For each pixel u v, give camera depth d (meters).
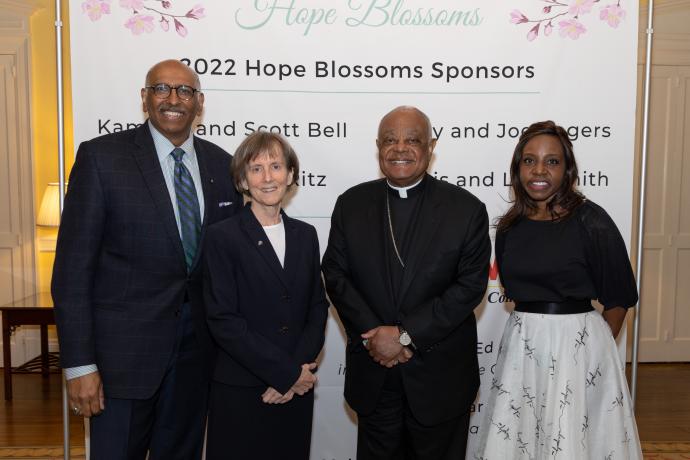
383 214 2.09
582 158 2.75
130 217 1.94
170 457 2.10
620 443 2.01
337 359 2.84
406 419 2.07
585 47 2.71
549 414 2.01
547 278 2.05
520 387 2.09
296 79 2.67
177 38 2.61
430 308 1.94
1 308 4.07
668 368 4.89
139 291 1.96
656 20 4.70
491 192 2.76
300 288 1.97
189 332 2.06
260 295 1.92
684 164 4.88
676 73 4.77
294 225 2.02
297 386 1.91
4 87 4.74
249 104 2.67
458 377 2.04
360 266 2.04
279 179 1.92
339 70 2.68
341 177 2.73
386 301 2.00
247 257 1.91
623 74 2.72
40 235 4.88
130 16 2.58
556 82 2.72
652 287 4.96
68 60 4.55
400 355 1.97
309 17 2.65
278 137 1.97
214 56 2.63
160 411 2.09
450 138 2.73
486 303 2.84
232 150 2.67
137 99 2.60
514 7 2.69
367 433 2.12
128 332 1.95
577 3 2.70
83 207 1.91
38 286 4.89
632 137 2.75
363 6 2.66
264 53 2.65
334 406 2.84
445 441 2.05
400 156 1.97
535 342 2.06
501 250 2.19
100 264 1.97
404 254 2.05
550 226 2.07
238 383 1.93
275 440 1.96
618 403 2.03
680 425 3.70
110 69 2.58
